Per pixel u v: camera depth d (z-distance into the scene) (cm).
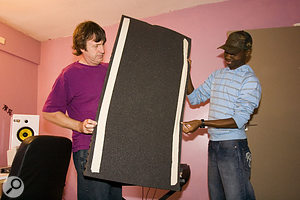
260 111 222
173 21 275
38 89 347
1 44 285
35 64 346
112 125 98
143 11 276
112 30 306
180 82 118
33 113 336
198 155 251
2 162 281
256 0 244
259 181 215
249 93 148
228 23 252
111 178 95
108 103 99
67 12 274
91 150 93
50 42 349
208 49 257
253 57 229
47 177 112
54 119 116
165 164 106
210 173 162
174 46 121
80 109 121
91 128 98
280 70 222
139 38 112
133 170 99
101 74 129
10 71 302
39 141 103
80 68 125
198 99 186
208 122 145
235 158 147
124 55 106
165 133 109
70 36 337
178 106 115
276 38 226
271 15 238
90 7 263
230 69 166
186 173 193
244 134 154
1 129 284
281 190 209
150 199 264
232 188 145
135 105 104
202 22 263
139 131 103
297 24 227
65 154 125
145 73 109
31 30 317
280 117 217
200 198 244
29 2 250
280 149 214
